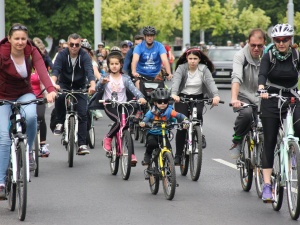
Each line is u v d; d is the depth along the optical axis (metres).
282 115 18.80
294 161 17.83
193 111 23.69
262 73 18.53
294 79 18.73
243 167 21.73
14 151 18.14
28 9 134.38
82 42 35.38
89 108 25.41
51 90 18.55
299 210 17.56
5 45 18.53
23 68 18.69
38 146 25.33
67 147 27.98
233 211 18.95
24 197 17.59
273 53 18.58
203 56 24.20
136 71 33.84
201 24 151.12
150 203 20.05
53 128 28.19
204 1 149.88
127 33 150.38
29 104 18.97
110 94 25.05
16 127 18.58
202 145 23.67
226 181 23.56
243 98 21.44
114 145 24.83
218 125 42.09
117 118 24.34
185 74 24.28
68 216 18.38
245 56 21.25
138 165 27.12
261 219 17.98
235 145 21.86
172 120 21.73
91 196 21.08
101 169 26.30
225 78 73.69
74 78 27.33
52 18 138.75
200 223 17.58
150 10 145.62
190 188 22.33
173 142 33.94
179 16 150.50
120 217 18.27
